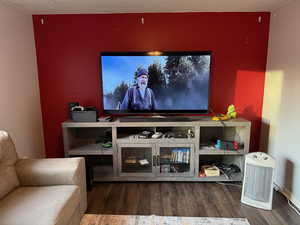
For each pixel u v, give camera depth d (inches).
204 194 92.2
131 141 99.0
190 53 100.3
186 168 105.6
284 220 75.4
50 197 59.7
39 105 113.4
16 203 56.6
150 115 110.5
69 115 109.3
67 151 100.5
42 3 89.5
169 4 93.2
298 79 83.5
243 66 109.6
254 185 82.5
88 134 115.2
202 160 116.1
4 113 88.4
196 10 102.4
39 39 108.3
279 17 97.1
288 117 90.1
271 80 103.9
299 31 82.8
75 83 112.1
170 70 101.9
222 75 110.3
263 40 107.1
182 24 106.3
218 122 96.4
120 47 108.5
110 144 103.3
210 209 81.4
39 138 113.8
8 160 68.4
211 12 104.9
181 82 102.7
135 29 106.9
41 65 110.7
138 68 102.3
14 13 94.1
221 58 109.0
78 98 113.6
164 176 101.5
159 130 112.3
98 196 91.1
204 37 107.3
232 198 89.1
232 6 96.3
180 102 104.7
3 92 87.7
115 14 105.8
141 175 101.7
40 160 73.3
